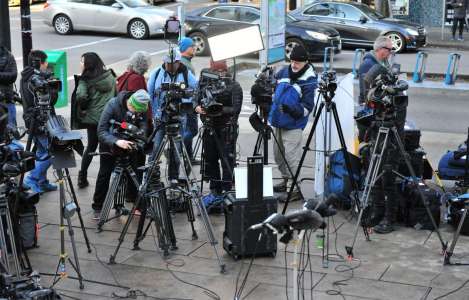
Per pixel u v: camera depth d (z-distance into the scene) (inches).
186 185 344.5
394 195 338.3
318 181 379.9
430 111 629.9
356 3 1005.8
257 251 302.5
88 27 1075.3
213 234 305.4
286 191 391.5
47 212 366.3
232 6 927.0
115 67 816.9
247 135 542.9
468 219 331.6
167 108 304.3
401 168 362.3
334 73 327.6
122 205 360.2
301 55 371.6
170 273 292.0
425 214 339.0
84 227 328.8
